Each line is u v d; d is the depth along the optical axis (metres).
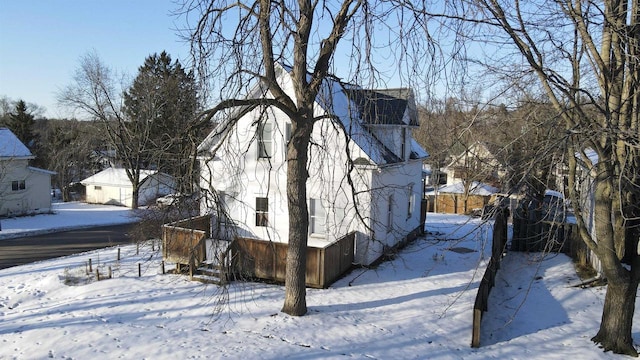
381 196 17.73
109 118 42.59
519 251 19.97
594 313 12.44
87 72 40.03
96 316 12.82
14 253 23.52
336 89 19.67
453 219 31.67
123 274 17.03
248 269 15.88
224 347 10.52
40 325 12.23
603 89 9.55
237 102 10.11
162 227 17.03
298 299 12.67
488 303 13.95
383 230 18.88
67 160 54.22
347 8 10.88
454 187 38.53
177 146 10.93
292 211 12.45
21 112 60.56
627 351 10.05
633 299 10.14
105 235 28.98
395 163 19.03
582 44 9.23
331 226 17.80
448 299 14.30
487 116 9.55
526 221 19.78
